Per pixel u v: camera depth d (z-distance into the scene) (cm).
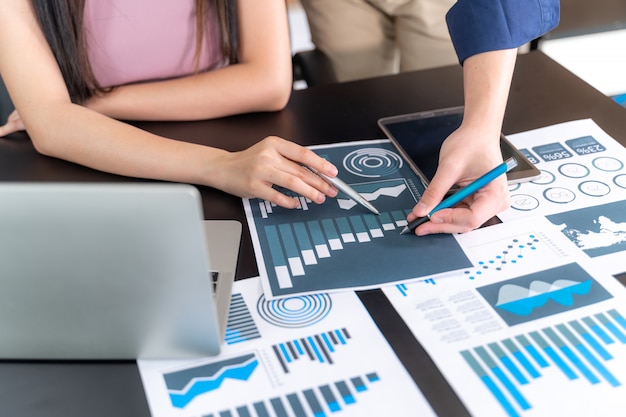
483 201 83
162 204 56
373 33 171
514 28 96
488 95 94
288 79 112
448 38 163
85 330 65
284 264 79
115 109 108
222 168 91
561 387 62
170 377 65
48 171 98
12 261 60
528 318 69
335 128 105
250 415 61
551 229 82
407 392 62
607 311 70
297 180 87
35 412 62
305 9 174
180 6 112
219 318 71
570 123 103
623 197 87
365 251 80
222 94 108
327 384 63
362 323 70
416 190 91
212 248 81
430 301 72
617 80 200
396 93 112
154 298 62
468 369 64
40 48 104
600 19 160
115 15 110
